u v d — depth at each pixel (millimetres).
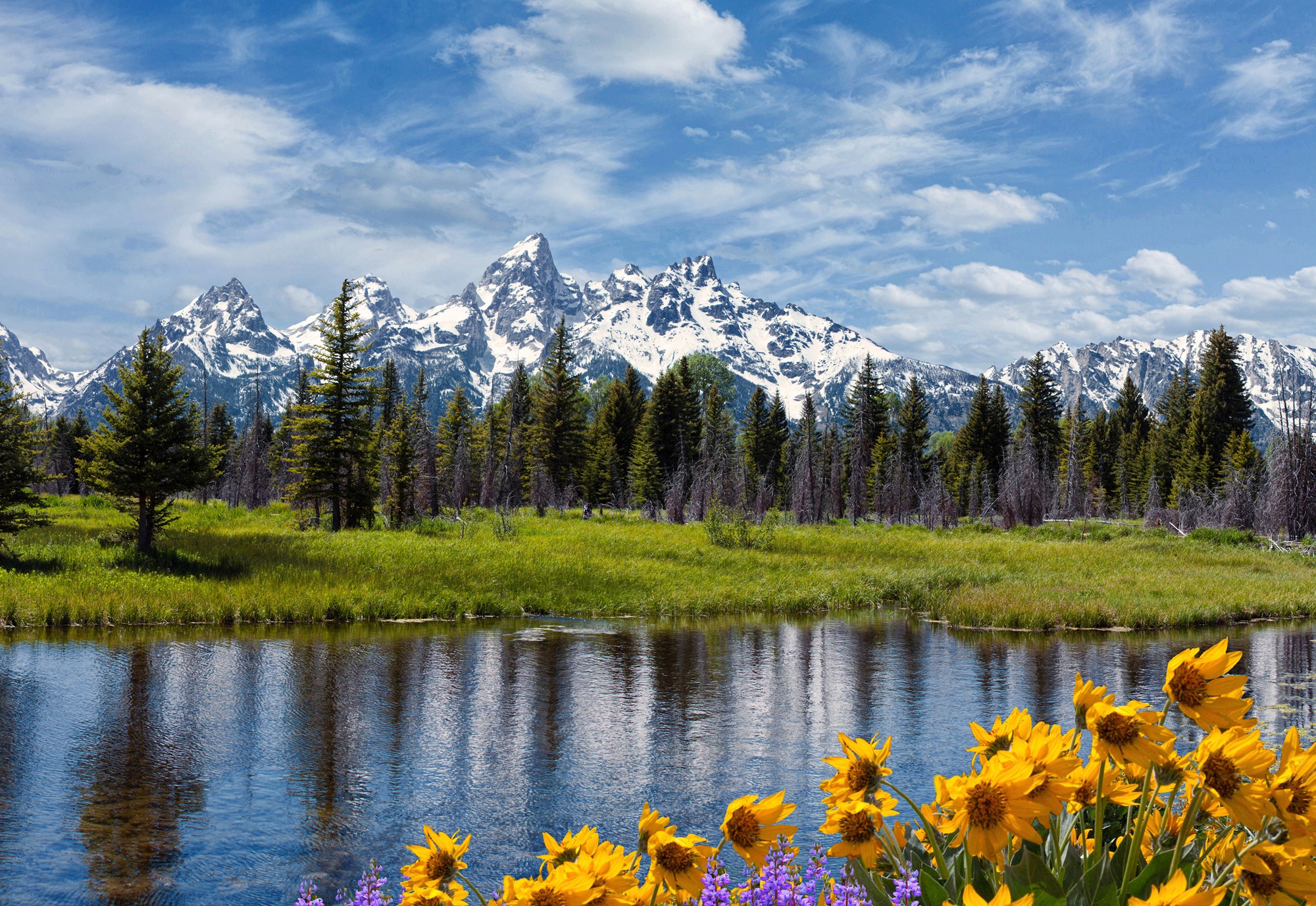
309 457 42875
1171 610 24859
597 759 11711
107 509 50531
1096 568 35750
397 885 7816
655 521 58625
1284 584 31000
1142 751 2223
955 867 2641
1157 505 67250
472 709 14305
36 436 26953
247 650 18625
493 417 88438
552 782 10789
